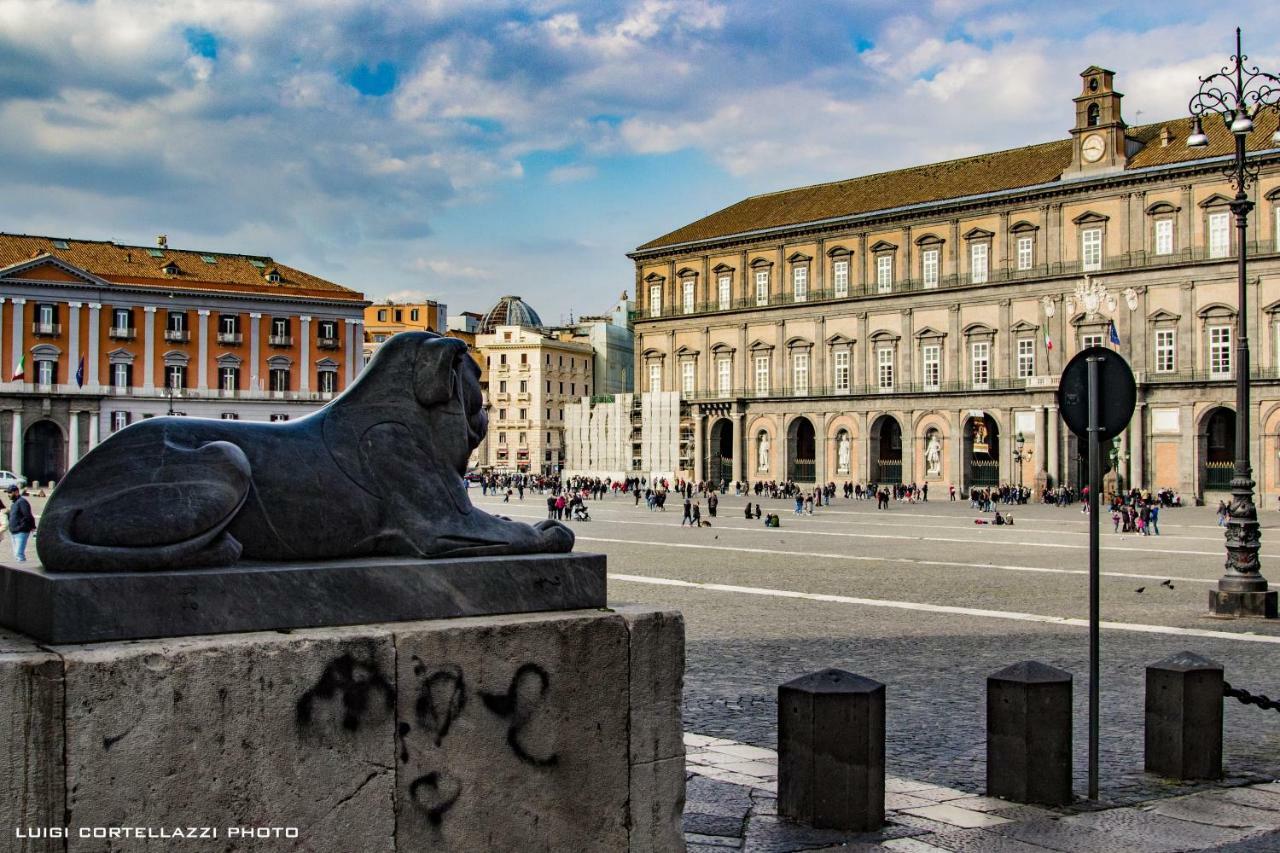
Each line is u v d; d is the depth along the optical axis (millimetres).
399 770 5180
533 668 5559
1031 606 23312
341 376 106562
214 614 4973
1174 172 79938
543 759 5574
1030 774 9031
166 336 98812
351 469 5824
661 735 5953
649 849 5902
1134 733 11891
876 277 97062
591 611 5945
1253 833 8266
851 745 8203
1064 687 9086
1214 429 85125
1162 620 21109
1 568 5246
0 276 91438
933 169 100938
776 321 103250
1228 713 13133
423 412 6086
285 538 5539
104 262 98562
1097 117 84625
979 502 77625
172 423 5484
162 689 4625
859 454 97312
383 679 5145
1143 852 7773
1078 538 46844
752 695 13766
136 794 4566
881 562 34438
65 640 4660
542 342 141375
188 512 5125
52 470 96125
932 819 8523
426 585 5516
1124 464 82000
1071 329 85375
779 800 8508
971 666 15977
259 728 4840
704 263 108812
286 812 4891
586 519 63000
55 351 94125
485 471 133500
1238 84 22469
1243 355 22234
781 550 39312
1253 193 77188
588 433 114312
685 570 31516
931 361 93438
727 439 113250
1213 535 49625
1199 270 79188
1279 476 76375
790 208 106938
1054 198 86312
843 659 16562
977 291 90500
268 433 5738
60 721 4422
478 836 5383
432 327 149875
